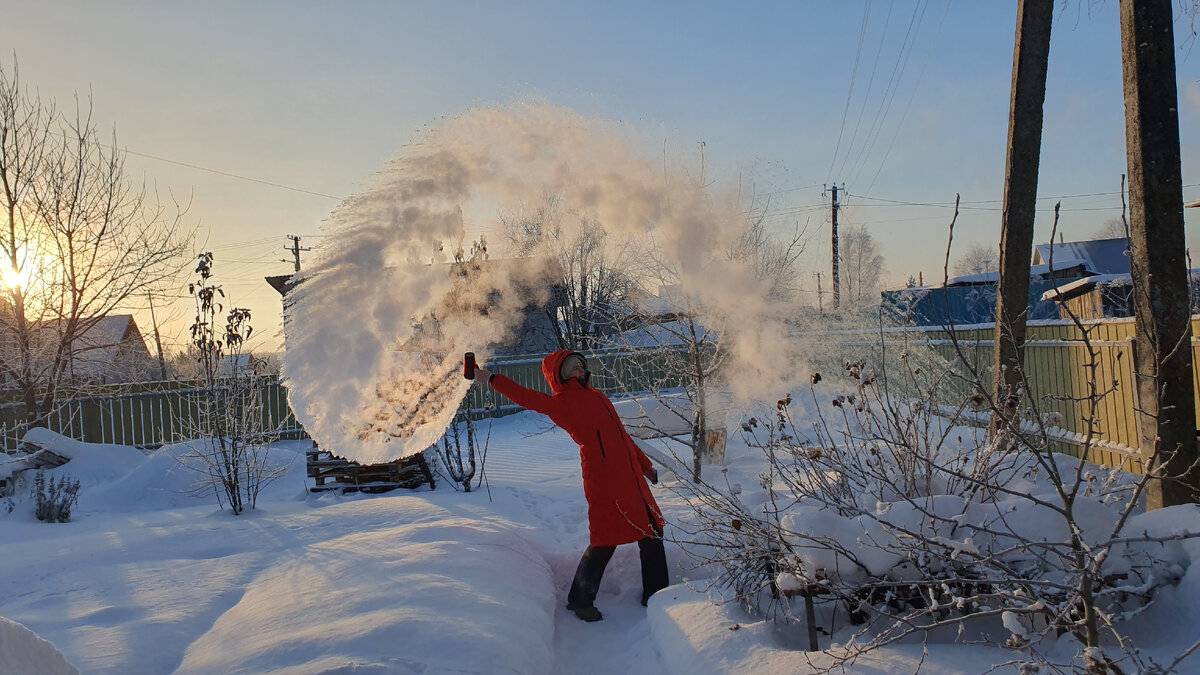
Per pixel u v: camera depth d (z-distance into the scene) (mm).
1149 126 4504
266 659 3264
